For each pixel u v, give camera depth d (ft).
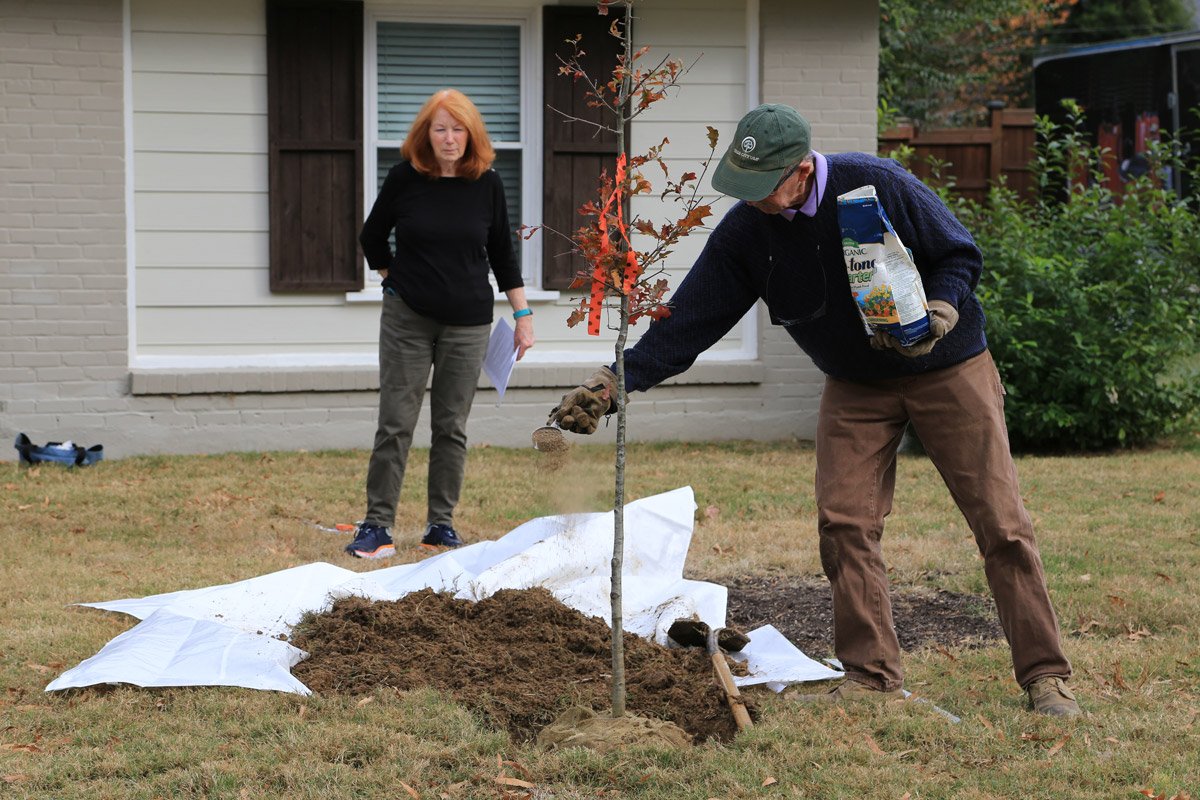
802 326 13.14
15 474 26.73
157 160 29.17
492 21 30.45
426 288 20.68
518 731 12.86
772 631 15.53
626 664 14.44
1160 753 11.96
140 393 28.99
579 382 30.83
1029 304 29.86
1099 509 23.80
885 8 68.13
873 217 11.82
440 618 15.47
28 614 16.85
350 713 12.96
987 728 12.49
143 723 12.71
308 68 29.53
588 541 17.70
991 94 76.38
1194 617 16.88
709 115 31.14
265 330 29.99
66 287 28.68
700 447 30.66
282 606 16.05
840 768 11.53
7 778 11.37
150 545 21.27
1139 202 33.73
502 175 30.94
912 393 13.21
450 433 21.35
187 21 29.01
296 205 29.76
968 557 20.15
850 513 13.43
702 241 31.32
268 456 28.99
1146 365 30.19
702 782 11.30
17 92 28.14
